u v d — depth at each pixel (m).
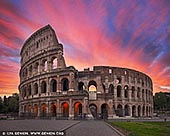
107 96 94.94
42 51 106.69
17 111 164.12
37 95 103.94
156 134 29.02
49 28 104.81
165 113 171.62
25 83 118.56
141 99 117.75
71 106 91.75
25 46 125.75
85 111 89.19
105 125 50.03
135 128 39.19
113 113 94.12
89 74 97.94
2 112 158.75
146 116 119.00
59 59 98.81
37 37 111.69
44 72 102.06
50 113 96.88
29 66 116.38
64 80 100.25
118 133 31.47
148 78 130.25
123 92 107.00
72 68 94.94
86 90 93.19
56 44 100.88
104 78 103.12
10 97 187.50
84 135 28.22
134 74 114.25
